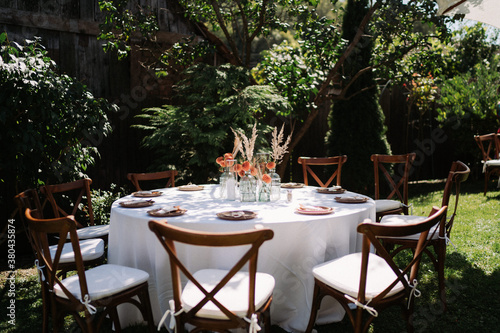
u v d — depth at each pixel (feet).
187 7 20.20
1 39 11.12
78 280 7.30
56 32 17.11
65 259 8.75
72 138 13.12
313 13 19.92
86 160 14.10
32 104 11.39
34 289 11.11
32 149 11.23
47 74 11.90
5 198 14.24
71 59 17.52
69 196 16.11
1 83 10.78
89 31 17.81
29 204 8.25
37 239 7.06
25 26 16.30
